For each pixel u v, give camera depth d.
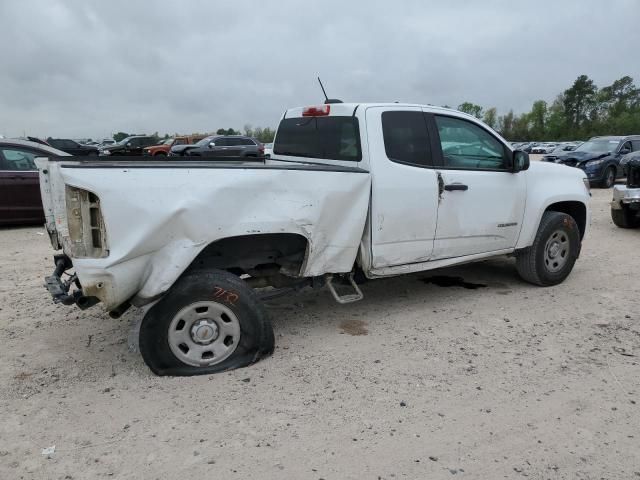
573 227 5.86
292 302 5.39
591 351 4.15
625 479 2.68
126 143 34.28
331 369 3.86
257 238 4.00
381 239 4.47
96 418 3.22
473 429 3.10
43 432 3.07
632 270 6.57
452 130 4.95
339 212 4.14
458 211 4.91
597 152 17.72
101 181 3.28
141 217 3.37
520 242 5.51
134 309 5.11
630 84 105.88
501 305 5.25
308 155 5.06
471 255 5.17
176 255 3.52
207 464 2.79
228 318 3.80
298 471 2.73
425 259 4.83
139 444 2.96
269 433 3.06
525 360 4.00
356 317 4.95
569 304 5.27
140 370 3.86
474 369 3.85
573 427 3.12
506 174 5.26
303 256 4.17
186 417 3.23
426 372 3.81
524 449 2.91
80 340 4.42
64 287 3.82
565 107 103.88
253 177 3.71
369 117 4.44
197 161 5.02
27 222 10.07
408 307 5.22
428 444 2.96
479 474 2.71
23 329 4.66
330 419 3.21
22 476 2.69
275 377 3.73
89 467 2.76
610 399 3.43
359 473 2.72
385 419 3.20
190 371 3.76
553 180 5.75
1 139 9.87
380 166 4.40
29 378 3.74
